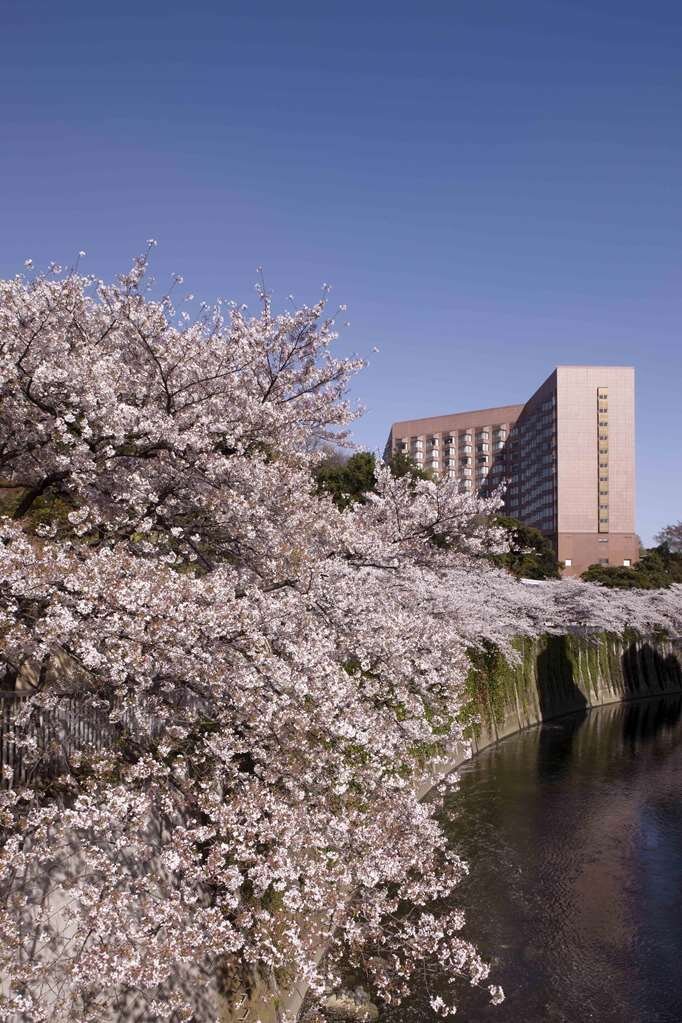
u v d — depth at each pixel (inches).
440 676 583.2
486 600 1454.2
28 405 467.8
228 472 463.2
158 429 453.1
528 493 4970.5
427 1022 522.3
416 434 5974.4
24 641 315.9
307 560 472.7
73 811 325.7
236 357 536.4
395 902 457.7
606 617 1943.9
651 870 805.9
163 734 410.9
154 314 512.4
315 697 381.7
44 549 342.6
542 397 4717.0
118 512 486.0
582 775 1205.7
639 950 634.8
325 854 406.6
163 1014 347.9
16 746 374.6
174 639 331.3
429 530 730.2
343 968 566.6
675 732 1651.1
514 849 854.5
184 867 336.5
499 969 598.5
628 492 4303.6
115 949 308.8
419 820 463.2
